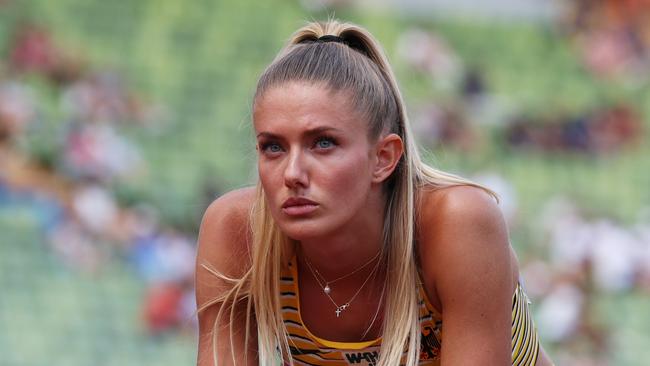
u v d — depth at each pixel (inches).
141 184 1170.6
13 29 1253.7
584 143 1514.5
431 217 254.8
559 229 1333.7
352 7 1561.3
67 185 1123.9
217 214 273.3
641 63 1649.9
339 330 270.4
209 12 1439.5
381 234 258.5
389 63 254.5
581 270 1278.3
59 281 1056.2
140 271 1084.5
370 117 239.1
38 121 1156.5
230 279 270.1
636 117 1568.7
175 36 1385.3
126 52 1325.0
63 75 1239.5
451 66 1544.0
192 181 1203.9
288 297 270.4
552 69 1609.3
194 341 1045.2
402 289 257.8
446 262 249.4
